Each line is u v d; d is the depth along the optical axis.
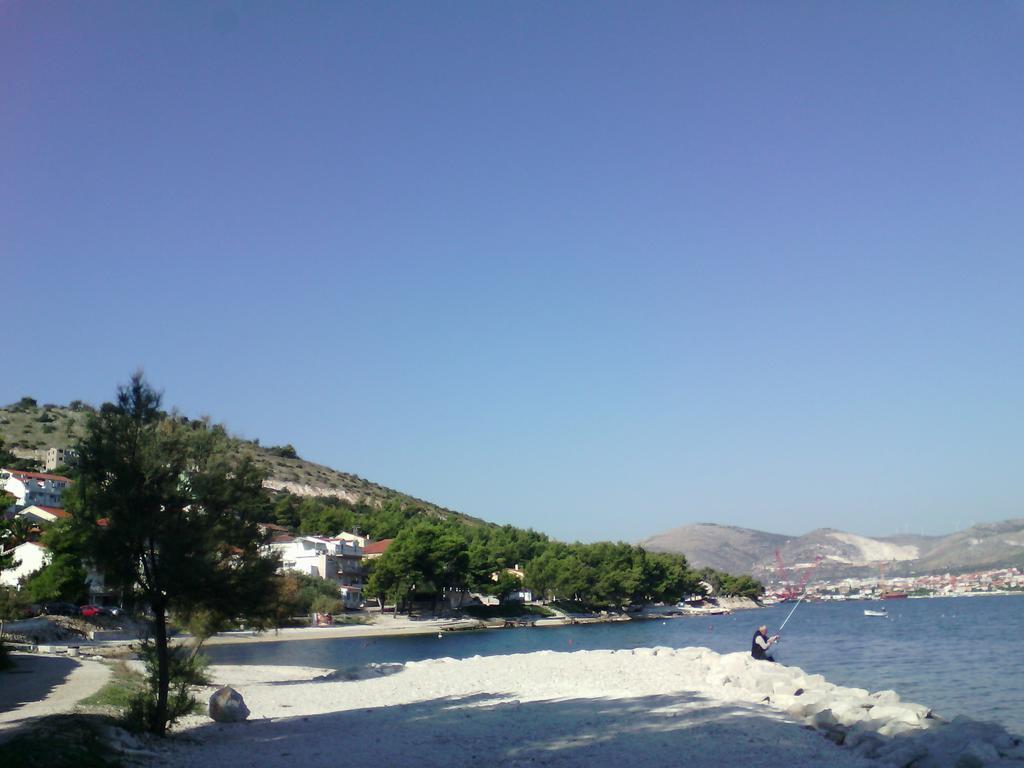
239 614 24.81
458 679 41.38
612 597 152.50
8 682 36.19
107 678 37.50
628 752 21.98
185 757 21.30
